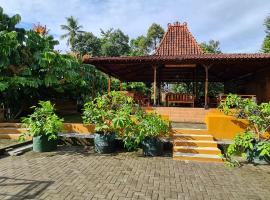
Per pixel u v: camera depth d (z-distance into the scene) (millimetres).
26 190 5949
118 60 13797
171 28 19953
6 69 14070
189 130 10477
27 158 8891
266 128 8969
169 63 14148
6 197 5547
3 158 8867
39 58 14117
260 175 7367
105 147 9656
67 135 11148
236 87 22547
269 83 15188
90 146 10898
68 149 10344
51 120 10008
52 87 16641
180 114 13789
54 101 19172
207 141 9766
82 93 20906
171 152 9961
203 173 7449
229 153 8867
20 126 12188
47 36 16844
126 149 10367
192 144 9703
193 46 19078
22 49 14523
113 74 19109
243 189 6262
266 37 29984
